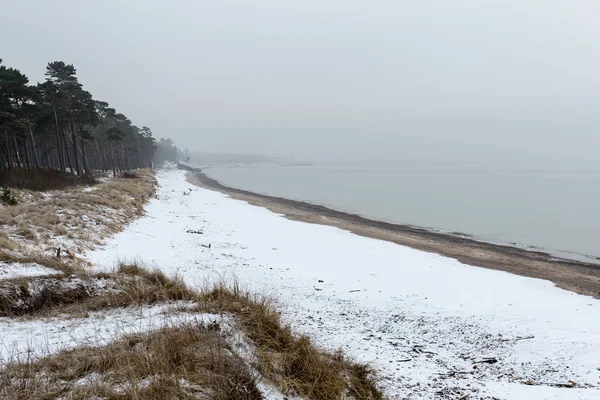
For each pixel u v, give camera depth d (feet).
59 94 127.75
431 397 15.75
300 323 26.18
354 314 30.78
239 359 13.71
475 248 76.33
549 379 19.76
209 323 16.69
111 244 45.85
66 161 248.73
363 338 24.80
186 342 14.57
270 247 59.06
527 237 92.12
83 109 136.67
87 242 42.86
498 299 38.19
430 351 23.76
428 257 61.82
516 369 21.42
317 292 36.58
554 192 220.23
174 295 24.71
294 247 60.70
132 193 89.25
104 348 14.44
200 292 25.32
